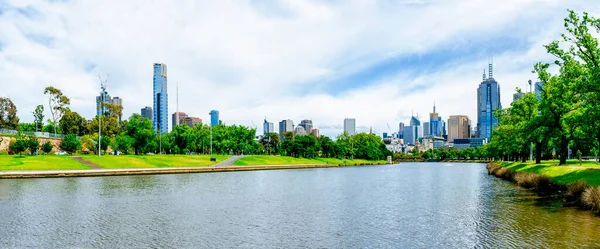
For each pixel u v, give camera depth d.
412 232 25.77
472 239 23.31
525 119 70.25
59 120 154.62
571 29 38.84
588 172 42.66
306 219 30.75
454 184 62.56
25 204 37.41
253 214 32.91
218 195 46.09
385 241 23.50
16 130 137.00
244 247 22.34
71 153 119.12
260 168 116.38
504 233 24.27
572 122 52.09
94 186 54.59
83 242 23.22
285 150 187.88
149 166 96.12
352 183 66.00
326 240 23.89
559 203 35.66
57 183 58.56
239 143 163.88
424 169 133.88
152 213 33.16
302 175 89.69
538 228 25.14
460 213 32.69
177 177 75.31
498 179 71.94
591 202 30.91
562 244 21.17
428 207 36.53
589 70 37.91
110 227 27.34
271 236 24.91
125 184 58.09
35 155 97.38
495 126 114.19
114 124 164.00
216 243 23.22
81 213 32.81
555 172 49.81
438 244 22.52
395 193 49.28
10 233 25.36
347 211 34.50
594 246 20.66
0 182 59.72
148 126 123.69
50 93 150.50
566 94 49.69
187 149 156.75
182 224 28.55
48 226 27.52
